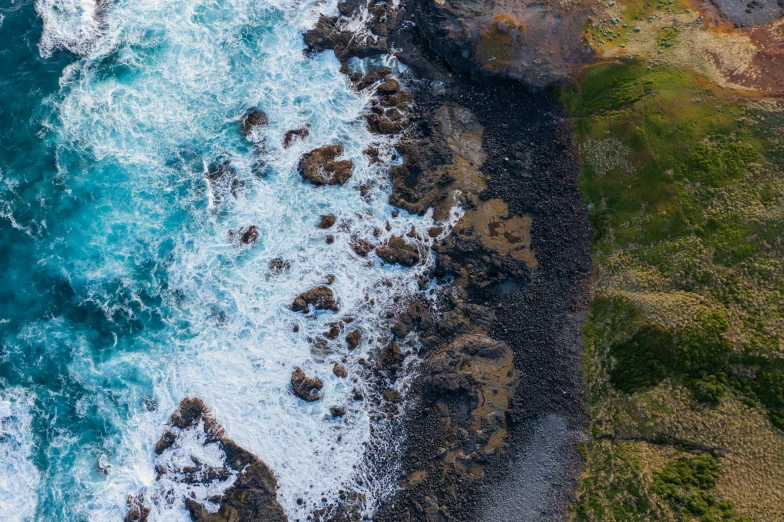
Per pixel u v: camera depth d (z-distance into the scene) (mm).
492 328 43219
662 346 38812
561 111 47375
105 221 45594
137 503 39344
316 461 40656
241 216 46250
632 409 38531
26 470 39688
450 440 40406
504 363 42219
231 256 45188
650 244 42219
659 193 42719
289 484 40094
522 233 45469
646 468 36406
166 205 46312
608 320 41375
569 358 41375
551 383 41031
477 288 44094
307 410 41781
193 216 46094
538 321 42781
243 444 40625
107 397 41469
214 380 42125
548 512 38000
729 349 36969
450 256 45156
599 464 38156
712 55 45312
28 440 40312
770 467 34375
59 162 46906
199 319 43625
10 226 44969
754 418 35781
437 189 46906
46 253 44531
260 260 45188
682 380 38031
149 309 43719
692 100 43812
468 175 47125
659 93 44562
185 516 39250
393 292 44719
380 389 42406
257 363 42625
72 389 41562
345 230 46219
